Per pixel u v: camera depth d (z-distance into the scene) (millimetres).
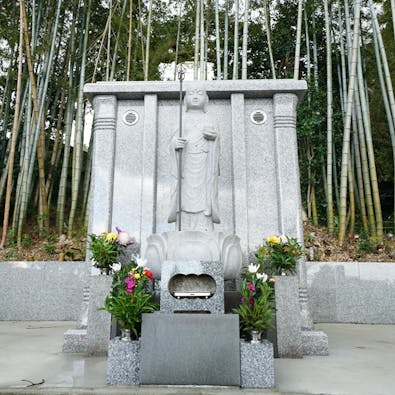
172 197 5004
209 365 3072
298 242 5219
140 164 5738
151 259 4578
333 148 9906
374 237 8281
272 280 4383
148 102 5855
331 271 7102
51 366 3732
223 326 3135
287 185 5445
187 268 3625
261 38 11930
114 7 9805
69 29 10867
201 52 8500
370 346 4812
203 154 5086
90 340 4242
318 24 11156
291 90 5715
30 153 8852
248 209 5574
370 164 8320
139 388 3012
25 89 9602
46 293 7207
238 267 4688
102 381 3205
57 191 11867
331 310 6977
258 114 5879
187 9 10984
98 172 5570
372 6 8344
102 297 4355
